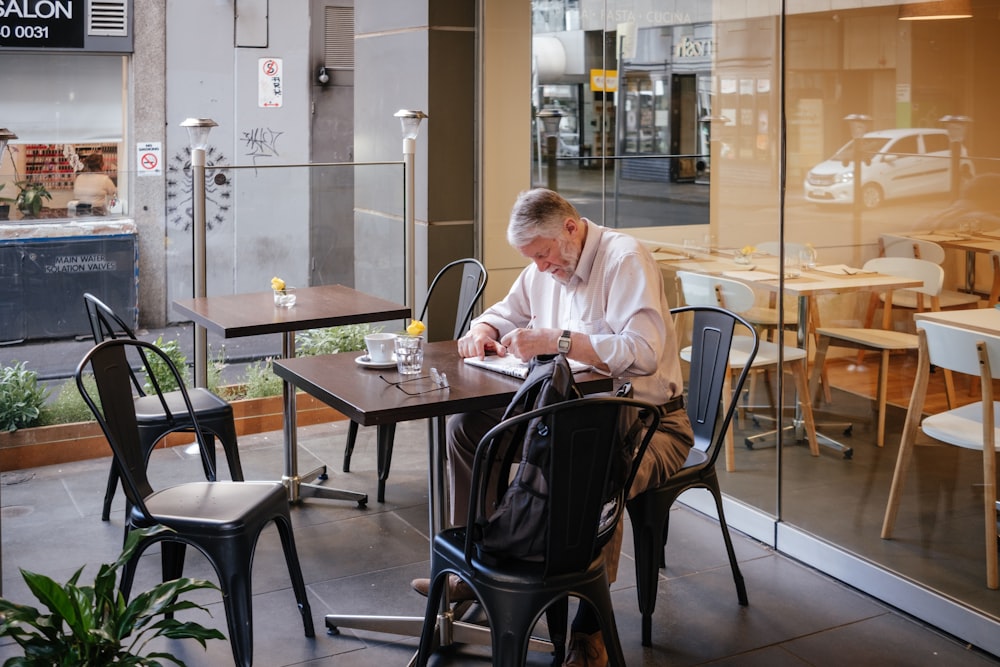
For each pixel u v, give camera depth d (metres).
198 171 5.15
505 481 2.73
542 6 5.39
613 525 2.76
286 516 3.24
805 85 3.78
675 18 4.45
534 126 5.55
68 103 7.89
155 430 3.99
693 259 4.48
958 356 3.28
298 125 8.39
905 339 3.47
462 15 5.76
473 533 2.66
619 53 4.86
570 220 3.29
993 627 3.22
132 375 4.22
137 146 8.00
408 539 4.14
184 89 8.03
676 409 3.35
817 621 3.46
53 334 5.34
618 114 4.90
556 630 3.07
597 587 2.65
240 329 3.98
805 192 3.83
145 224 5.41
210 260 5.29
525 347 3.14
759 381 4.15
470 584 2.64
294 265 5.47
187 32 7.97
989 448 3.22
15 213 5.19
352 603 3.58
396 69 6.00
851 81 3.58
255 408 5.50
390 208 5.64
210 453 4.16
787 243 3.94
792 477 4.02
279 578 3.76
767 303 4.08
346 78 8.48
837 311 3.73
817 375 3.85
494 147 5.84
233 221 5.30
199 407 4.10
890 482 3.58
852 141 3.59
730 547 3.54
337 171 5.48
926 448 3.44
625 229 4.93
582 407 2.50
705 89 4.30
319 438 5.47
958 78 3.19
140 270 5.44
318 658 3.20
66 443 4.99
